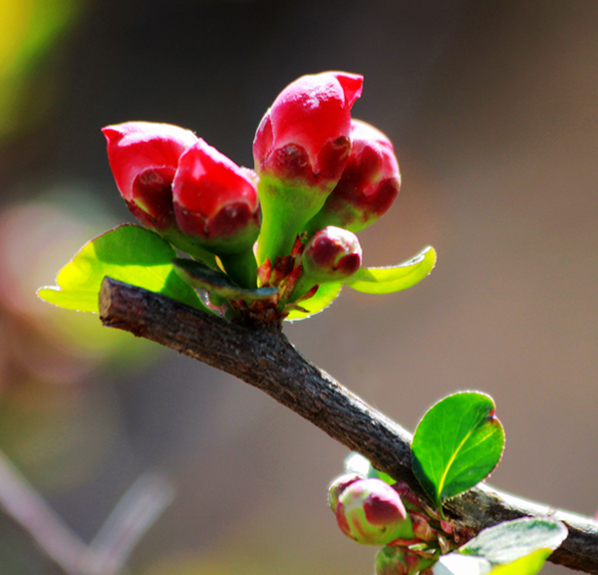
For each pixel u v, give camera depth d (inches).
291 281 15.7
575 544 15.5
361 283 16.0
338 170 15.6
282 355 15.5
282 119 15.6
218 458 55.9
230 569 51.1
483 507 15.6
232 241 15.4
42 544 21.0
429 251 15.8
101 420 47.8
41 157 62.0
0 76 29.8
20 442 36.0
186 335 15.4
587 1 68.5
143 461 54.0
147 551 50.9
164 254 15.6
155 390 56.4
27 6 29.0
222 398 58.4
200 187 15.3
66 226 36.4
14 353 31.3
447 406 15.5
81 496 48.4
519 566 14.7
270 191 15.7
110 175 67.5
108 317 15.3
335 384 15.6
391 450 15.5
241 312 15.5
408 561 15.3
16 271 32.2
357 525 15.3
